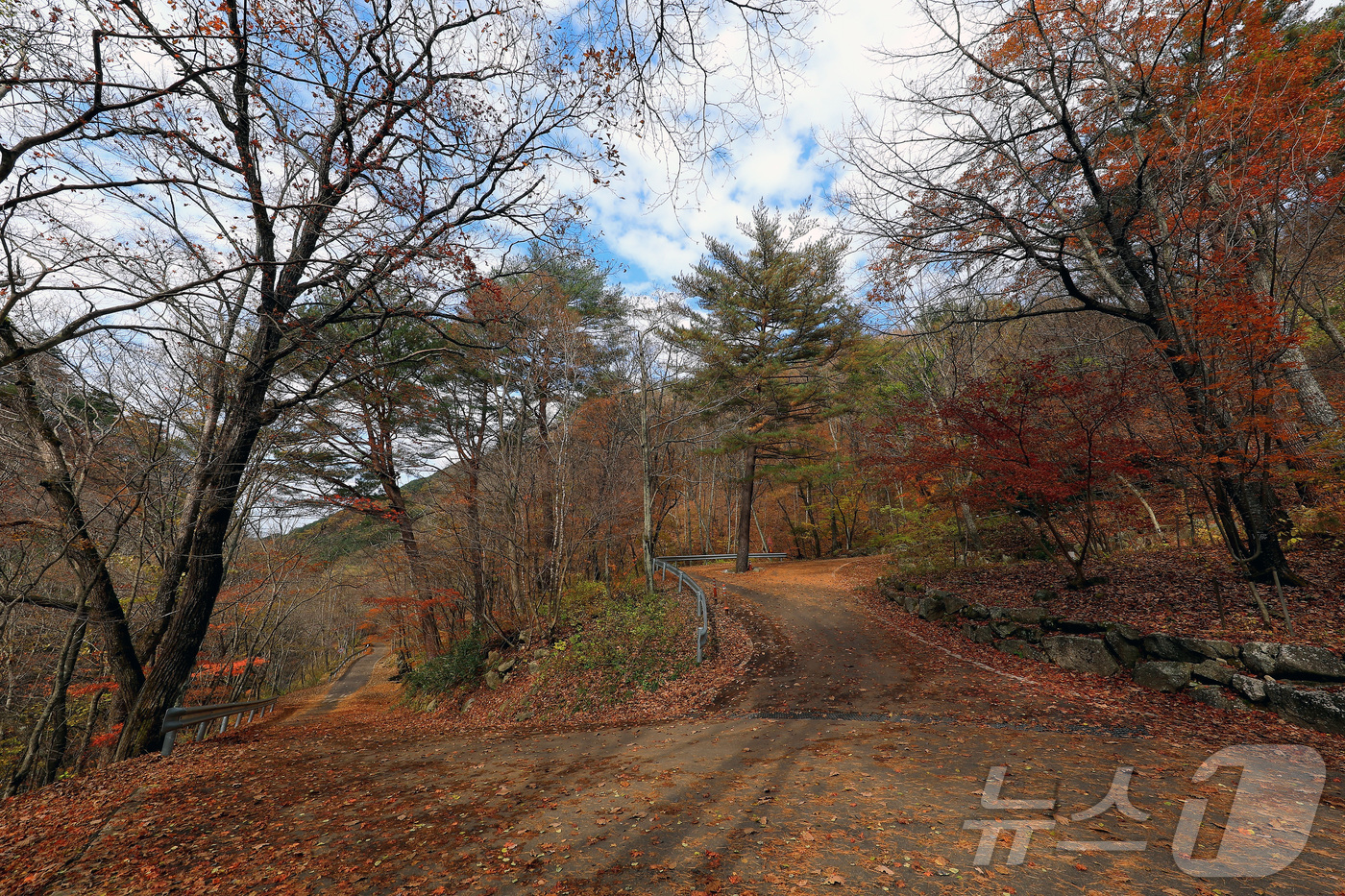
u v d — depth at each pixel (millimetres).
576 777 6625
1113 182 10789
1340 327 13711
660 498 26906
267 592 19562
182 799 6688
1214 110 8742
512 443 18281
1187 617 8859
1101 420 9281
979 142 10953
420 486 19953
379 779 7109
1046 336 15617
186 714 9906
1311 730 5949
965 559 17172
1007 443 10734
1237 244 8828
